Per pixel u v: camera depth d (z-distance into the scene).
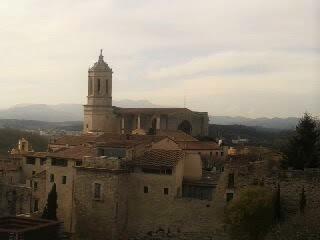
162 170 77.50
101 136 109.31
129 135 104.62
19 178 107.69
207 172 95.25
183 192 80.31
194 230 74.38
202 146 120.69
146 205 78.19
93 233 79.19
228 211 68.19
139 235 78.50
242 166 72.75
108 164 79.31
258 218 65.75
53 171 88.56
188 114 154.00
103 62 161.62
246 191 67.00
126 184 79.44
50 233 74.44
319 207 67.69
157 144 90.25
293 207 69.31
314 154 78.69
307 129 79.56
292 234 68.31
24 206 96.69
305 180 68.94
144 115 153.75
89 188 79.94
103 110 159.62
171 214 76.19
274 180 70.81
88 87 162.62
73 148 93.50
